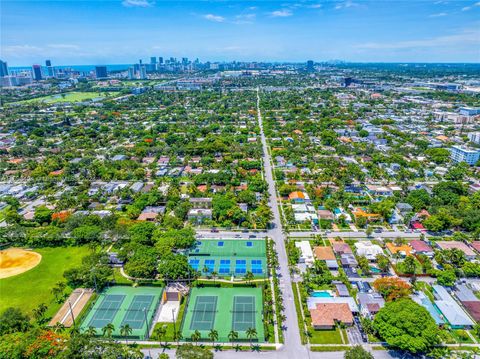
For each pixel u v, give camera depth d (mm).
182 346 118375
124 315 143125
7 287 160250
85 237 192250
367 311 139750
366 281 163250
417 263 175500
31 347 116000
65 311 145125
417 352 123625
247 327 136625
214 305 148750
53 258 183250
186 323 138500
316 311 139375
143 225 194125
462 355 120188
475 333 132000
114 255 181500
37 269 173750
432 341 119500
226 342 129500
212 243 195750
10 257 183875
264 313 140750
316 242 193750
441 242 191500
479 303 145250
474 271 163500
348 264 174375
